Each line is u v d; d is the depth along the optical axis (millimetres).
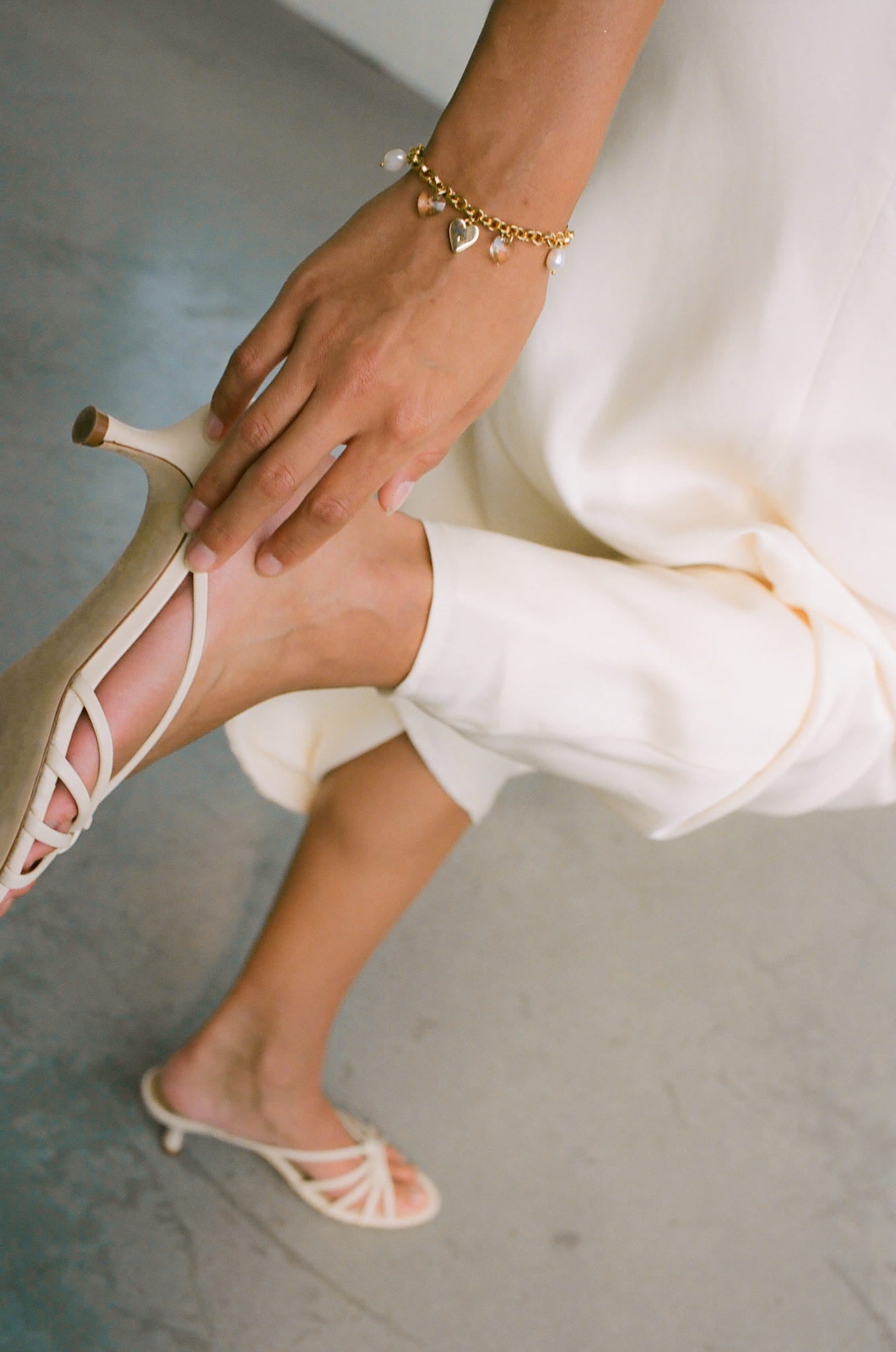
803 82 797
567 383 868
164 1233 1019
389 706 964
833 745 892
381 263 716
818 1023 1321
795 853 1525
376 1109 1131
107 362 1698
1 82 2311
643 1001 1283
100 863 1189
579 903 1360
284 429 709
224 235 2125
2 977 1095
